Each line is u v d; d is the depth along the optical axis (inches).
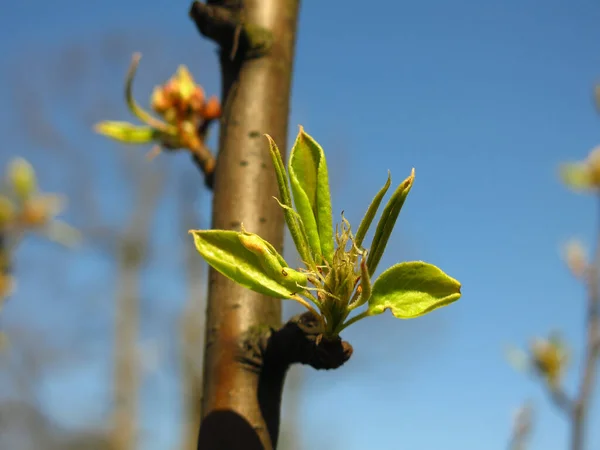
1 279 23.0
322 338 8.0
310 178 8.0
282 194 7.7
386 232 7.6
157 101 13.2
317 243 7.8
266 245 7.4
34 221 23.4
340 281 7.6
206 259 7.4
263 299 9.7
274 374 9.2
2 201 23.2
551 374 22.2
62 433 103.9
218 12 11.0
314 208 7.9
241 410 9.0
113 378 105.5
